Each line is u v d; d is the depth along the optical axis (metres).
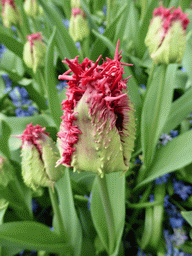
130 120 0.12
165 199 0.30
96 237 0.27
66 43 0.33
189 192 0.30
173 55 0.21
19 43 0.37
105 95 0.11
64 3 0.49
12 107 0.44
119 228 0.22
